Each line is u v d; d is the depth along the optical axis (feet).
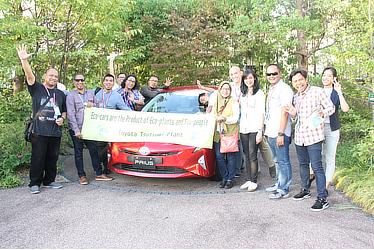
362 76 23.95
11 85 34.19
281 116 17.51
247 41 38.63
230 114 19.48
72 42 32.94
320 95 16.60
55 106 19.84
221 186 20.24
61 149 28.32
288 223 14.89
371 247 12.75
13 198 18.51
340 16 27.63
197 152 19.98
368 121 22.94
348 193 18.25
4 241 13.58
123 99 24.70
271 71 18.06
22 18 29.63
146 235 13.96
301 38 38.09
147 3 40.34
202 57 37.76
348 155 22.48
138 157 20.08
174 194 19.13
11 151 22.95
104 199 18.29
